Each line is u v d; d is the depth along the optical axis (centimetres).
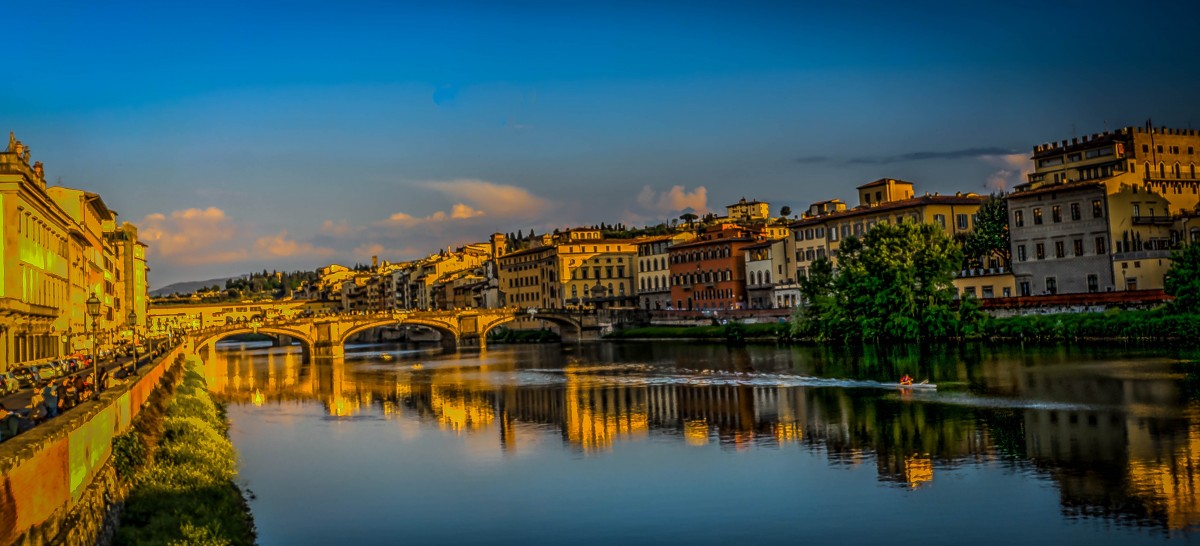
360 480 6869
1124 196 14825
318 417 10612
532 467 7125
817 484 6162
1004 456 6631
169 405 7781
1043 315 14375
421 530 5484
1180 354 11319
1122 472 6019
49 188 13188
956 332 15038
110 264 17388
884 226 16025
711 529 5294
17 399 6081
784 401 9919
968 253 17675
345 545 5216
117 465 4625
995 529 5050
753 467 6750
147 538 4219
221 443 7112
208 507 5025
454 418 10100
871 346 15650
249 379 16238
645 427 8769
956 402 9031
